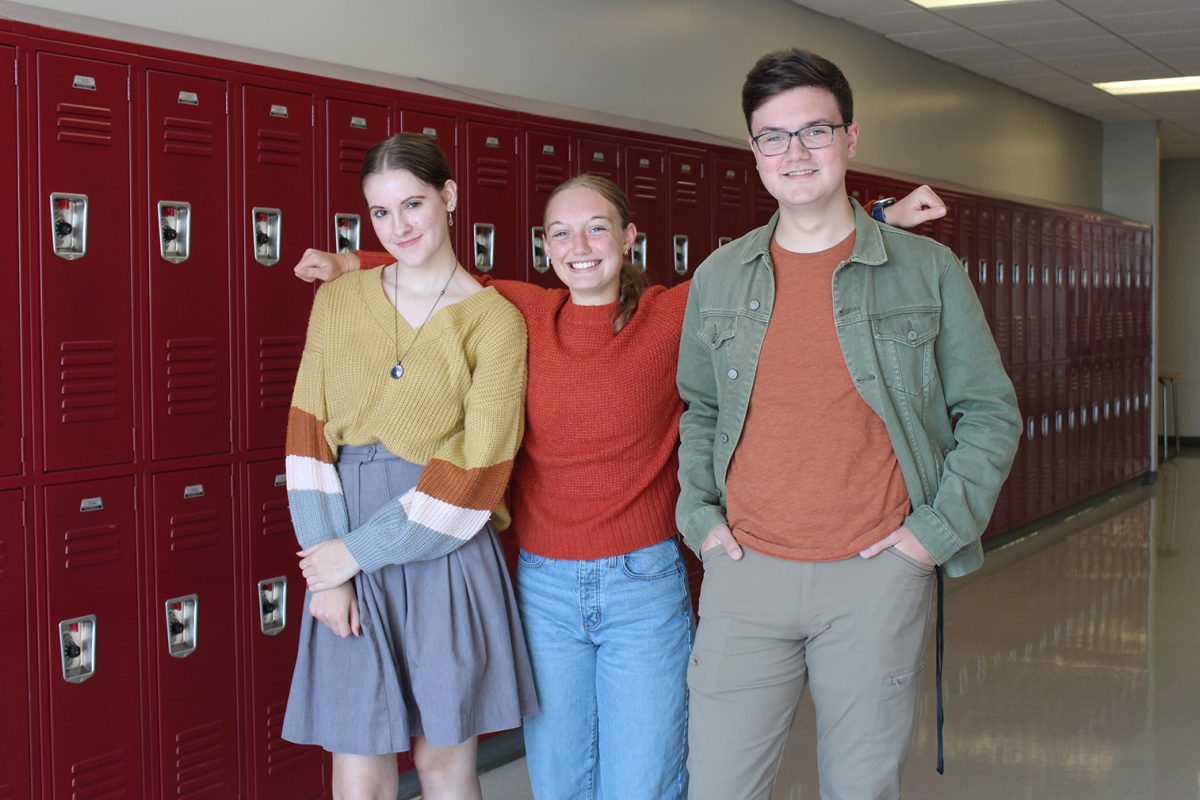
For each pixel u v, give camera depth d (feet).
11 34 7.56
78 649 8.09
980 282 21.27
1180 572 19.40
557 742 6.95
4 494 7.63
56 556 7.90
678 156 12.92
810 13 18.80
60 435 7.89
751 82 5.81
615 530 6.66
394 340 6.52
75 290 7.95
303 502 6.56
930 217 6.15
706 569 6.28
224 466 8.87
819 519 5.83
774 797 10.25
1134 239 29.01
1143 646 14.90
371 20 11.66
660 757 6.79
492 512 6.76
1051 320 24.22
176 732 8.62
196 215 8.61
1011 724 12.00
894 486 5.83
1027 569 19.75
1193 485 29.99
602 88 14.62
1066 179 29.35
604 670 6.82
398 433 6.45
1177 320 38.93
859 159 20.39
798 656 6.14
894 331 5.83
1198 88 26.27
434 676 6.46
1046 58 22.81
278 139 9.11
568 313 6.76
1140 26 20.12
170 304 8.48
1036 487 23.50
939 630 6.23
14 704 7.71
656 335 6.65
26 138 7.66
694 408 6.64
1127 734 11.70
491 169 10.76
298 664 6.66
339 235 9.59
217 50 8.89
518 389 6.59
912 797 10.18
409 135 6.56
